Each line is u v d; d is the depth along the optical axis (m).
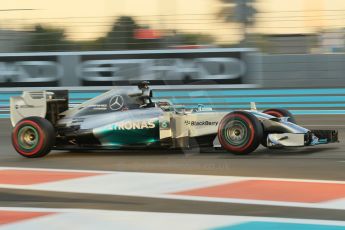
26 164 23.39
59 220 13.87
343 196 15.65
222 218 13.62
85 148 25.28
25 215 14.44
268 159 22.59
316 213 13.89
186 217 13.83
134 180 18.86
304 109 45.25
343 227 12.59
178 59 47.12
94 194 16.80
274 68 46.88
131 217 13.98
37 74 49.91
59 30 51.47
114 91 25.31
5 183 18.95
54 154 26.70
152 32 50.22
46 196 16.72
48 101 25.70
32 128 24.95
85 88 48.91
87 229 13.03
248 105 46.25
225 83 46.69
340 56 46.12
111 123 24.62
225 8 49.22
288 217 13.58
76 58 49.06
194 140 24.06
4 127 41.31
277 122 23.36
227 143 23.23
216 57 46.75
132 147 24.52
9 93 50.34
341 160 22.03
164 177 19.25
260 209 14.45
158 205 15.19
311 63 46.47
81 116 25.41
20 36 51.81
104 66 48.53
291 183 17.66
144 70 47.53
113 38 50.66
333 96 44.69
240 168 20.67
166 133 23.78
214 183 17.97
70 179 19.36
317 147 26.06
